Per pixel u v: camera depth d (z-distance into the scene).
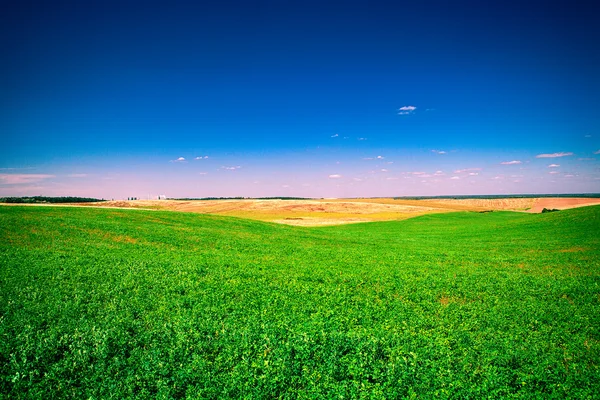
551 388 10.05
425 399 9.54
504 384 10.19
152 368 10.61
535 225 56.09
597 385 10.08
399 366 10.81
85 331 12.95
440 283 21.19
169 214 55.81
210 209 122.69
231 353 11.77
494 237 49.97
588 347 12.60
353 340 12.76
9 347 11.44
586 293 18.73
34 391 9.58
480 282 21.45
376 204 136.88
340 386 9.95
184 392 9.76
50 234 31.20
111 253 26.66
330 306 16.98
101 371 10.46
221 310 15.80
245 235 42.19
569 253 32.25
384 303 17.67
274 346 12.26
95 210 51.22
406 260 30.08
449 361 11.41
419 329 14.30
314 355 11.73
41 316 14.04
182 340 12.48
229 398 9.41
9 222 33.56
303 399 9.57
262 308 16.34
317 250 34.72
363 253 33.69
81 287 17.94
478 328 14.40
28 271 19.83
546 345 12.64
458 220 85.62
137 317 14.96
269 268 24.88
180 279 20.50
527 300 17.86
